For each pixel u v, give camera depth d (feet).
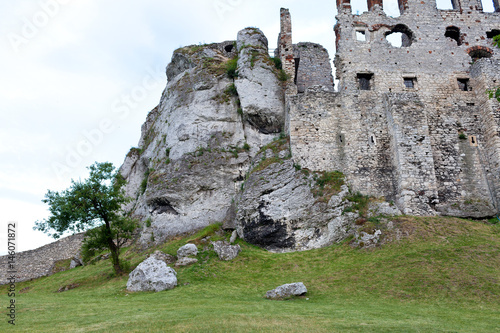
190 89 121.49
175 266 78.13
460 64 109.50
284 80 116.67
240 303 56.54
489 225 85.92
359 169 96.48
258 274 73.67
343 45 109.40
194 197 103.14
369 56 108.68
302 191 91.04
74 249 122.11
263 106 111.34
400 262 68.03
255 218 90.07
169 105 124.98
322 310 51.93
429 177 91.91
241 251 84.33
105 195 83.61
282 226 88.07
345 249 79.00
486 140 100.58
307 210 88.38
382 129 100.83
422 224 81.05
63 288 80.74
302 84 129.29
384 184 95.25
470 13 115.65
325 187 91.04
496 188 95.35
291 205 89.71
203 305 55.31
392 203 87.86
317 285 64.90
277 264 77.36
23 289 91.71
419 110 98.17
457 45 112.47
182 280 71.36
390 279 63.10
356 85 105.29
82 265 109.70
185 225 100.07
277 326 44.06
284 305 55.26
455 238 75.87
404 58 109.19
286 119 107.86
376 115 102.17
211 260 80.07
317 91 104.17
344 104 103.24
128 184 131.95
